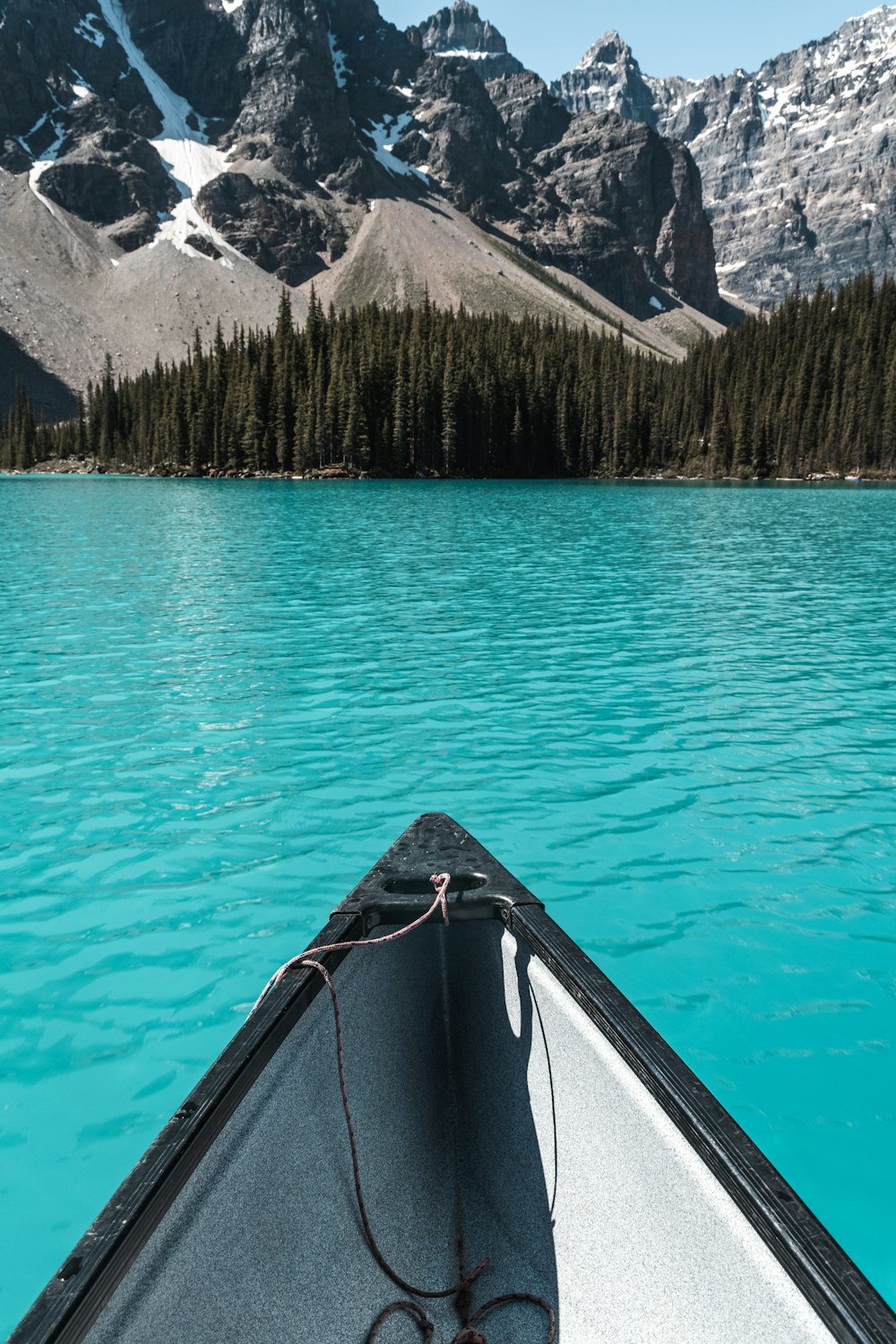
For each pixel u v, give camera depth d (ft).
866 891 18.04
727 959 15.53
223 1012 14.05
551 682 35.35
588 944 15.99
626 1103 7.07
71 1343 4.64
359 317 424.05
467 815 21.91
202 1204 6.09
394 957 9.27
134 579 66.03
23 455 483.10
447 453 350.02
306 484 279.28
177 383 394.32
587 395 390.63
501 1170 8.59
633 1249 6.79
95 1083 12.39
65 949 15.97
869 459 351.46
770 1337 5.36
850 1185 10.53
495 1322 7.35
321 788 23.76
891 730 28.91
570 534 107.14
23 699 32.63
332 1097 7.95
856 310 434.71
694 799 23.00
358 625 47.78
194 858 19.58
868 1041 13.23
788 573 71.20
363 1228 7.63
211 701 32.45
